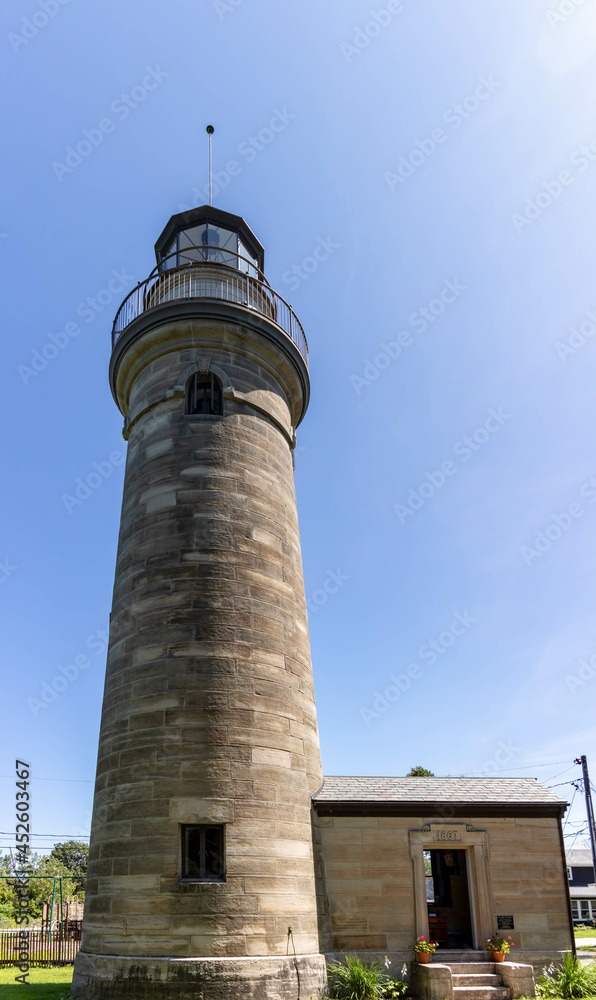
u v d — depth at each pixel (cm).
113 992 1105
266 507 1543
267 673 1366
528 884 1461
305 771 1382
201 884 1152
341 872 1399
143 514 1500
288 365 1733
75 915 2912
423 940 1370
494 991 1291
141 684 1323
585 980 1316
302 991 1155
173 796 1209
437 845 1462
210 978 1084
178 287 1792
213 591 1381
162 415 1584
